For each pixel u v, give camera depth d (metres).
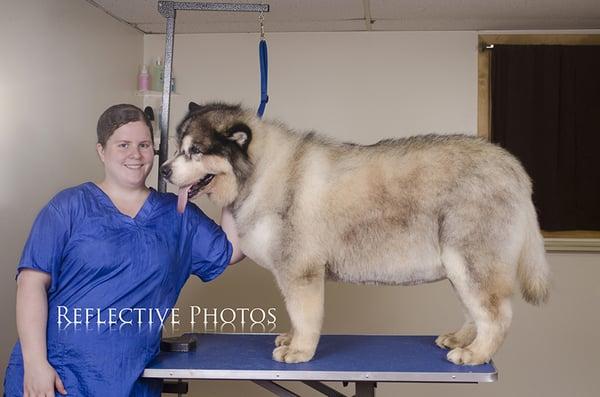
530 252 2.41
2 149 3.12
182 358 2.52
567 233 4.54
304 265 2.38
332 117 4.71
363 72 4.70
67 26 3.72
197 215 2.58
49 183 3.56
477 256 2.28
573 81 4.50
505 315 2.32
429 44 4.66
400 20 4.40
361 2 3.99
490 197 2.31
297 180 2.41
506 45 4.54
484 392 4.63
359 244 2.39
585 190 4.50
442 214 2.33
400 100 4.68
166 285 2.38
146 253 2.31
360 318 4.69
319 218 2.38
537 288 2.45
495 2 3.99
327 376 2.30
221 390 4.77
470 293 2.30
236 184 2.43
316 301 2.40
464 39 4.64
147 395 2.40
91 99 4.04
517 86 4.51
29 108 3.33
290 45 4.73
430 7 4.09
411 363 2.40
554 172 4.50
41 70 3.44
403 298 4.66
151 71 4.83
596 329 4.56
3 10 3.10
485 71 4.62
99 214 2.31
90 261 2.25
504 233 2.30
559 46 4.51
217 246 2.56
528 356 4.59
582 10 4.16
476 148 2.40
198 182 2.45
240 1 3.97
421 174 2.37
